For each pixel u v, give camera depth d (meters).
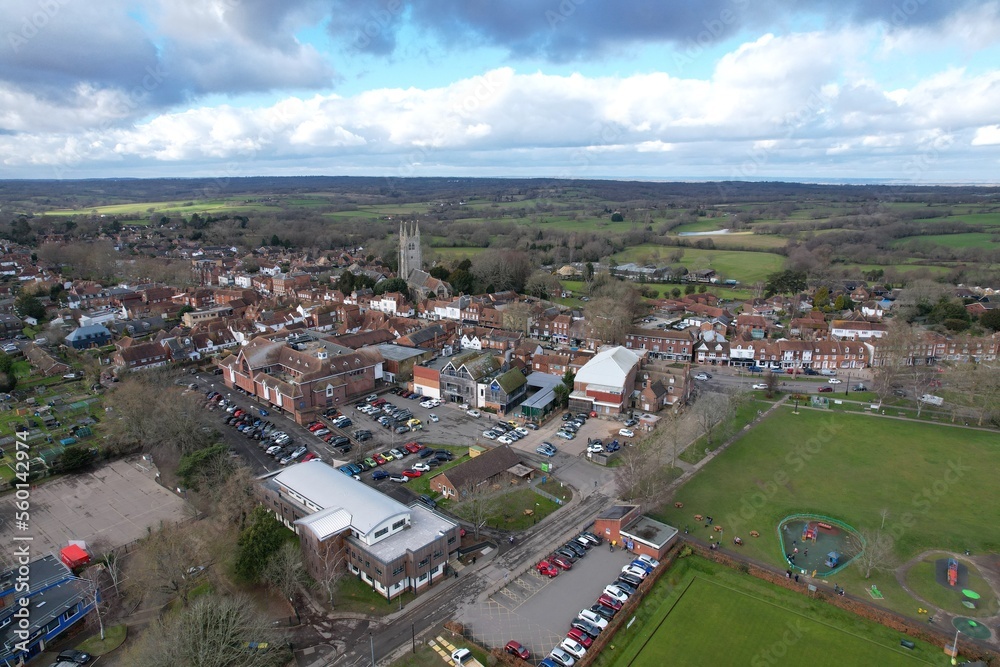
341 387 118.56
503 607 62.34
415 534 67.62
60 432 101.50
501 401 113.44
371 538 65.56
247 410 115.06
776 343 149.00
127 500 82.62
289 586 61.38
